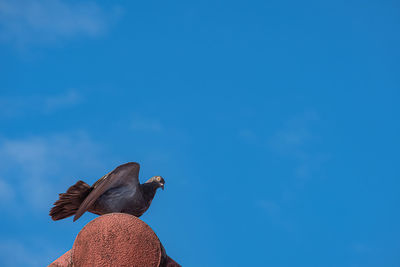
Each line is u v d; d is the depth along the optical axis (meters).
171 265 9.13
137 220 9.12
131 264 8.73
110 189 10.65
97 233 8.88
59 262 8.98
